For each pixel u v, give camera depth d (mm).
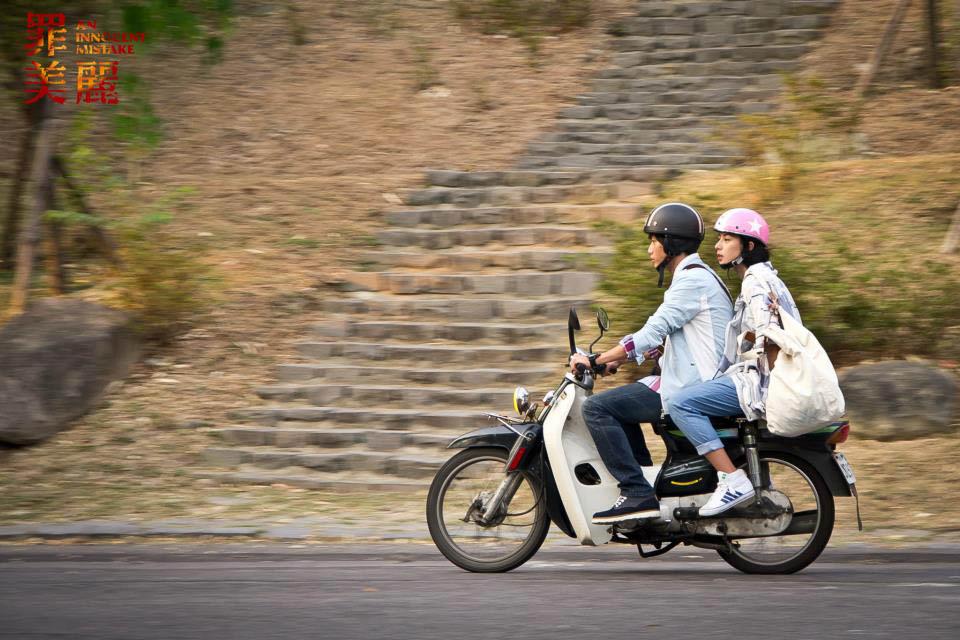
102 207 27094
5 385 19656
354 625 10367
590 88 32344
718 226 12695
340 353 21922
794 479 12477
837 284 20109
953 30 31922
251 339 22438
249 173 29297
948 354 20031
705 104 30594
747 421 12445
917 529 14961
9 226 25531
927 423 18328
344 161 29609
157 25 17531
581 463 12672
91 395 20453
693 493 12453
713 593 11586
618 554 14312
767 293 12203
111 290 23562
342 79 34031
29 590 12078
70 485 18125
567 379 12656
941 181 24953
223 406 20594
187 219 26734
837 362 20203
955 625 10148
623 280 20422
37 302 21938
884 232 23188
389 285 23828
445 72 34062
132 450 19344
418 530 15719
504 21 36625
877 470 17172
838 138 27391
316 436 19500
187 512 16875
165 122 31625
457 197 26844
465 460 12984
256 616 10758
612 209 25047
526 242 24734
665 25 34844
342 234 25875
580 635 9922
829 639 9711
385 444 19359
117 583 12445
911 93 30109
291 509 17062
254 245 25578
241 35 36219
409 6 38594
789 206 24641
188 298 22750
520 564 12883
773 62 32438
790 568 12570
